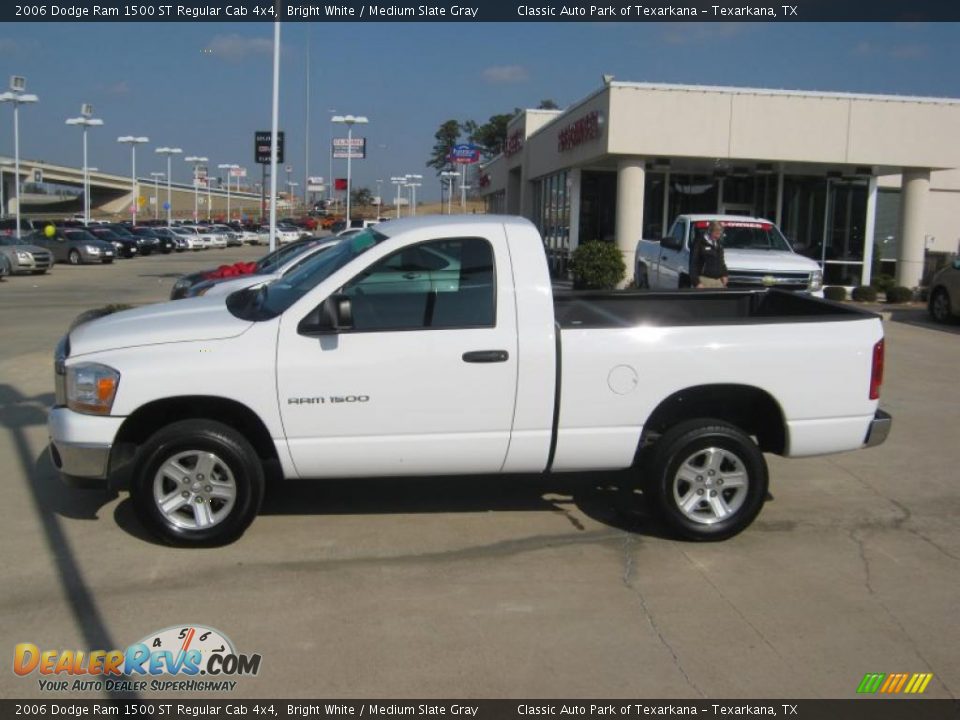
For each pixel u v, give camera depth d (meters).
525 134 32.03
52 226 38.00
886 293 21.58
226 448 5.11
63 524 5.61
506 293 5.19
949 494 6.47
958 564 5.18
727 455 5.38
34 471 6.67
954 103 21.48
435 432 5.18
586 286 21.11
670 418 5.71
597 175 25.52
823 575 4.99
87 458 5.00
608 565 5.11
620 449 5.33
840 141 21.33
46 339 13.47
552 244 28.56
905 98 21.31
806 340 5.37
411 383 5.10
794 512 6.06
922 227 22.81
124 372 4.97
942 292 16.36
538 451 5.28
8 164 84.31
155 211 118.31
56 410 5.18
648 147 20.83
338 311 4.88
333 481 6.60
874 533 5.67
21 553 5.15
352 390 5.07
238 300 5.79
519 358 5.15
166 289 24.30
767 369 5.33
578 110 23.69
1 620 4.36
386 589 4.74
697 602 4.63
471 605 4.56
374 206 112.12
